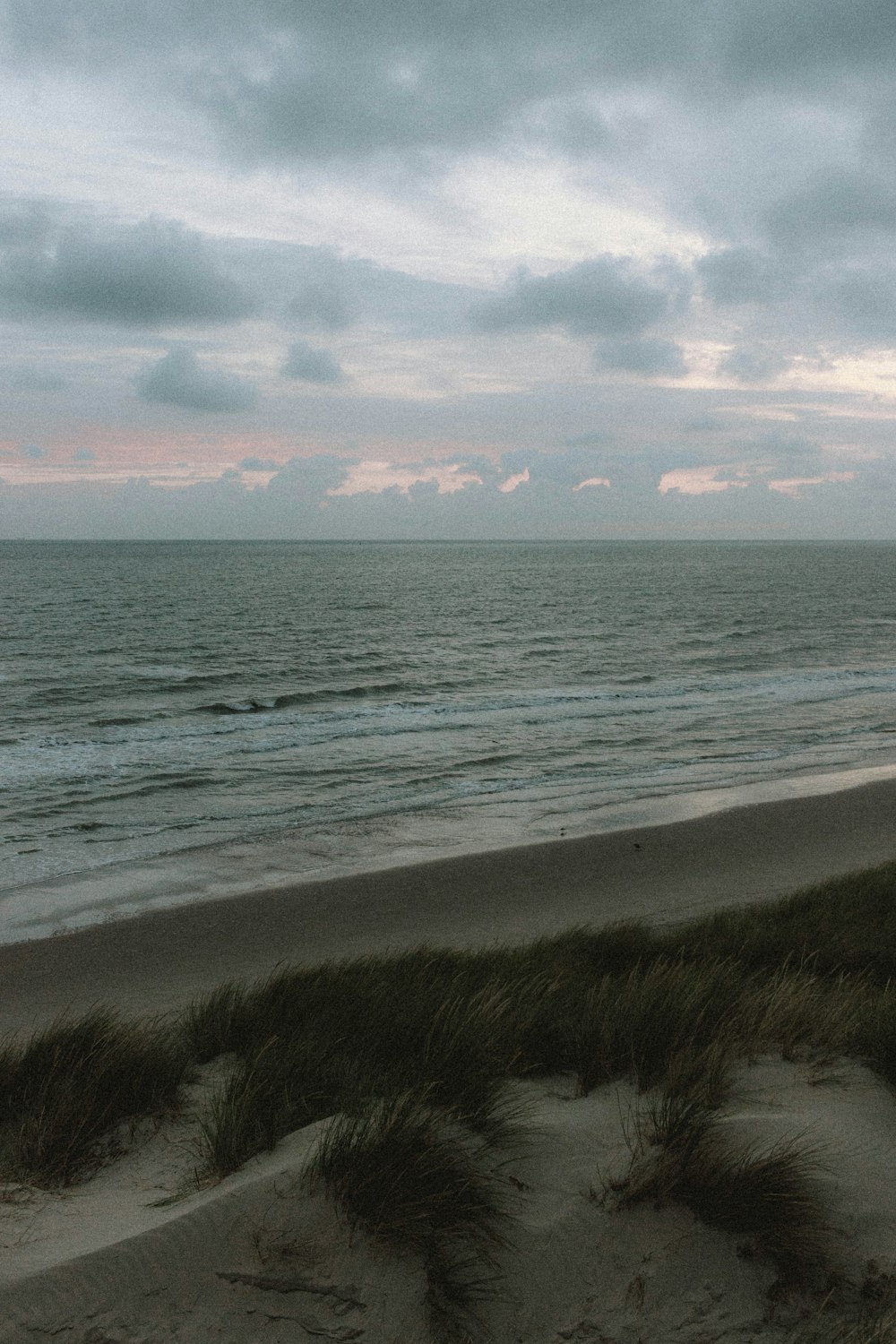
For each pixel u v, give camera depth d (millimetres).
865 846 15734
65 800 18484
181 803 18469
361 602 77750
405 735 25578
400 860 15031
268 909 12438
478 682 36000
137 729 26016
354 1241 3311
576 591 95562
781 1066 5219
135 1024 6281
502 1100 4582
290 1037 5988
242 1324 2994
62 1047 5566
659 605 77625
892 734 26188
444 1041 5184
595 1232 3479
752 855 15172
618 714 29062
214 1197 3490
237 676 36094
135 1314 2984
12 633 49562
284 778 20625
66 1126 4480
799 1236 3473
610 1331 3119
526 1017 5801
